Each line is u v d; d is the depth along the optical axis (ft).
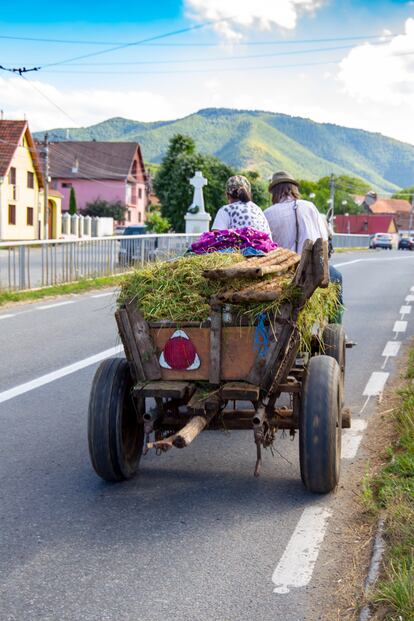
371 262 111.55
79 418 22.80
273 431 17.01
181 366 15.85
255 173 208.13
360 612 11.15
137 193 283.38
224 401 16.34
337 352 20.95
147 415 15.24
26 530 14.57
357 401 24.48
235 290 15.24
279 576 12.60
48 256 57.41
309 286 14.89
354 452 19.03
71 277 60.29
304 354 18.15
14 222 179.22
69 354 32.63
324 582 12.38
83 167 270.87
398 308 49.06
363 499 15.53
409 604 10.75
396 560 12.18
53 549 13.73
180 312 15.57
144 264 17.08
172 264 16.30
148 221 144.56
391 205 571.69
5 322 41.57
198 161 197.26
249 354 15.47
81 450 19.76
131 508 15.70
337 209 513.86
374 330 39.55
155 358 15.94
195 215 96.27
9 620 11.33
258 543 13.91
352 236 226.58
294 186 22.77
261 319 15.20
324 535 14.19
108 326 40.45
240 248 18.29
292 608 11.57
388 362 30.94
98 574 12.75
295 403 17.07
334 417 15.78
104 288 59.77
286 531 14.42
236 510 15.52
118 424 16.48
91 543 13.98
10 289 53.06
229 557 13.34
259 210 20.62
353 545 13.70
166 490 16.79
